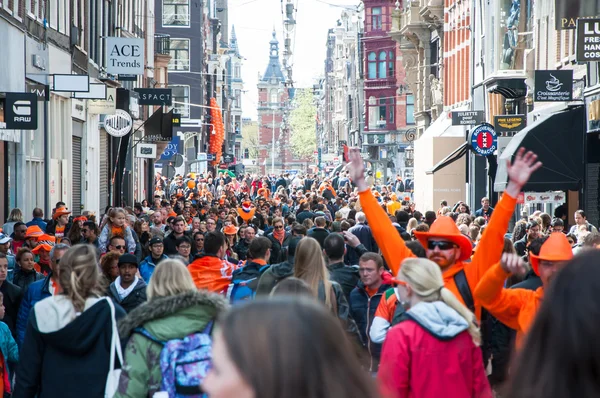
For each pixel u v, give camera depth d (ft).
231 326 7.98
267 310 8.02
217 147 350.64
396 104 330.34
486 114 137.80
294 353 7.84
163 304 20.39
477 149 117.80
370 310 32.83
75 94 96.78
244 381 7.82
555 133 90.22
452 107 171.94
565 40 100.89
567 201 101.40
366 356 30.07
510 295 23.27
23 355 23.75
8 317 36.40
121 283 36.27
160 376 20.29
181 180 210.18
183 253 50.24
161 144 198.59
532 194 89.45
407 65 213.66
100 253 55.52
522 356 8.64
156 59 219.20
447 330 20.65
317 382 7.85
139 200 189.78
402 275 21.67
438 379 20.57
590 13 76.79
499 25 125.80
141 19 187.21
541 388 8.39
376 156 343.05
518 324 23.43
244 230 66.80
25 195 93.45
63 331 23.20
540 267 24.13
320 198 122.21
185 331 20.26
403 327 20.89
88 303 23.63
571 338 8.29
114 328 23.72
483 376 21.27
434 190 148.15
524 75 117.50
